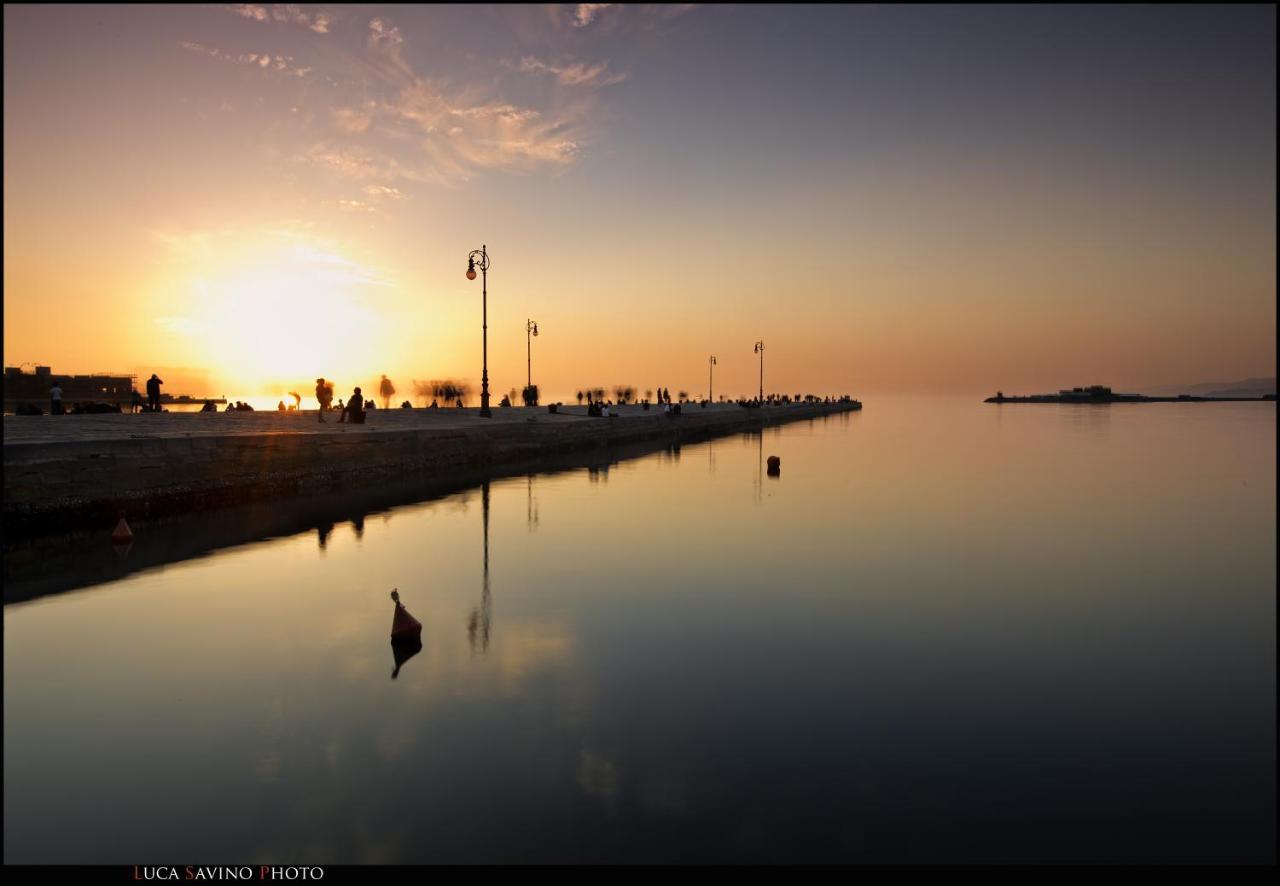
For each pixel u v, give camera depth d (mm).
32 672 7281
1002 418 90875
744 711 6512
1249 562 12953
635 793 5086
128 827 4680
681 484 24281
